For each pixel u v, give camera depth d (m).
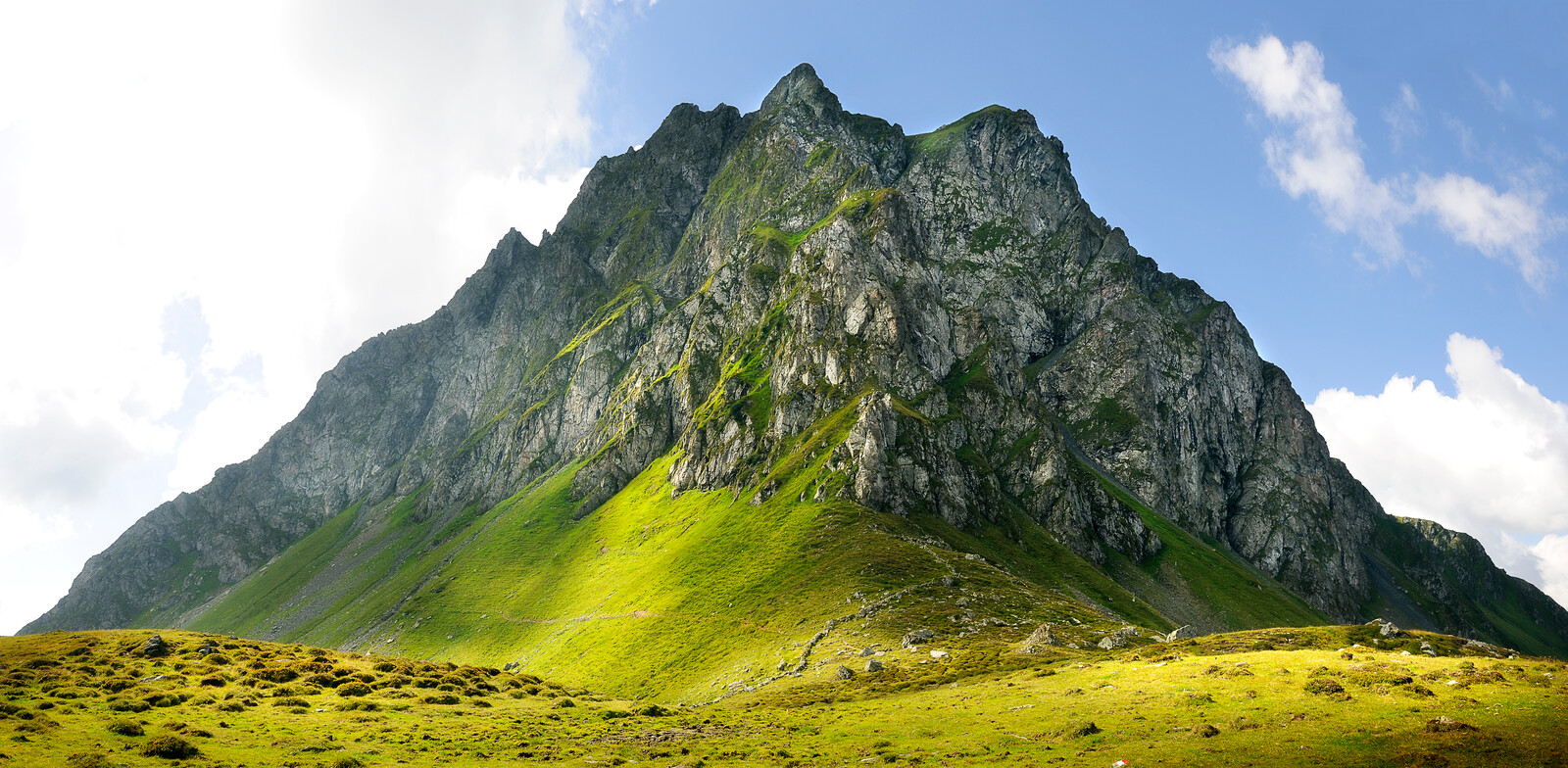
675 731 59.62
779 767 46.50
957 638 108.31
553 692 80.50
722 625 152.50
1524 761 35.22
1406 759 37.12
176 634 84.38
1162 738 44.81
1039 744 46.75
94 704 55.50
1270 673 55.75
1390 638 66.56
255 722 54.75
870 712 66.06
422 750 50.16
